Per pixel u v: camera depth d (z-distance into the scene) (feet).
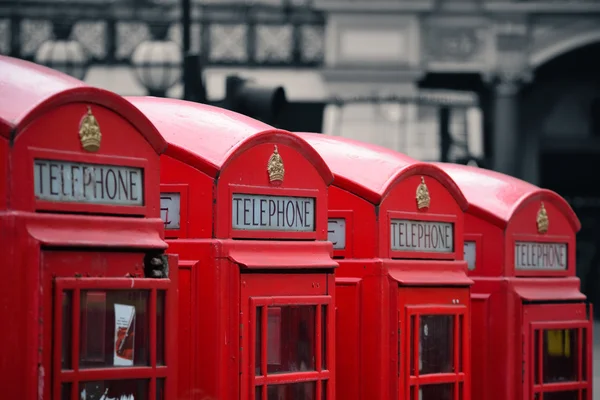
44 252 34.19
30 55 188.14
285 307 44.70
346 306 51.90
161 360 37.91
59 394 34.27
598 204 222.69
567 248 66.28
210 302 42.52
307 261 45.47
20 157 33.88
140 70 95.30
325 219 47.19
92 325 35.76
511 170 199.82
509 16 197.06
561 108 219.82
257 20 197.36
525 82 199.62
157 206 38.45
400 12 195.72
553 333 63.72
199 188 43.11
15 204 33.73
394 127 194.90
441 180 55.16
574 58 213.25
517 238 62.80
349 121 196.24
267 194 44.80
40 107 34.27
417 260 53.67
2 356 33.17
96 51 193.06
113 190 36.96
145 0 192.44
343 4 195.31
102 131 36.63
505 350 61.26
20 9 188.34
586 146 219.61
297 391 44.98
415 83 197.47
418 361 52.49
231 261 42.88
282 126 160.56
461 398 54.90
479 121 200.75
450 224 55.88
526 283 62.59
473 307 62.18
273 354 44.14
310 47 197.88
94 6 192.03
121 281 36.35
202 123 45.09
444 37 197.88
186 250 42.96
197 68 85.30
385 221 52.08
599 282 221.46
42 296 33.99
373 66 196.54
